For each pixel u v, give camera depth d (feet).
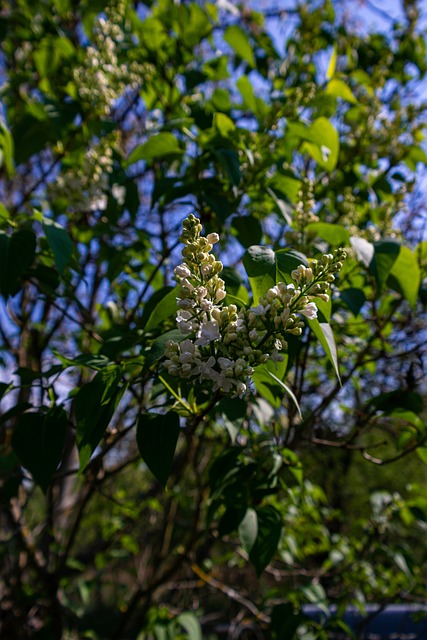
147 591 3.34
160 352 1.24
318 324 1.35
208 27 3.00
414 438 2.26
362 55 3.65
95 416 1.35
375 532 3.39
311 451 3.31
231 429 1.65
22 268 1.75
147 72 2.84
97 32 2.74
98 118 2.69
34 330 3.38
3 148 2.10
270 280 1.32
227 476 1.99
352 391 3.27
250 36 3.77
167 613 3.28
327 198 2.88
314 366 3.41
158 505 3.83
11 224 1.88
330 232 1.94
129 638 4.08
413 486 3.34
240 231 2.20
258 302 1.32
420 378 2.42
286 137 2.35
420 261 2.28
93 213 3.18
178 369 1.20
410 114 2.94
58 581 3.18
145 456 1.34
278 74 3.54
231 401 1.70
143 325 1.85
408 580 3.36
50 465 1.45
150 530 4.69
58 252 1.75
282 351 1.51
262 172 2.22
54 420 1.51
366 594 3.71
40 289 2.18
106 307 2.61
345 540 3.67
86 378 2.89
